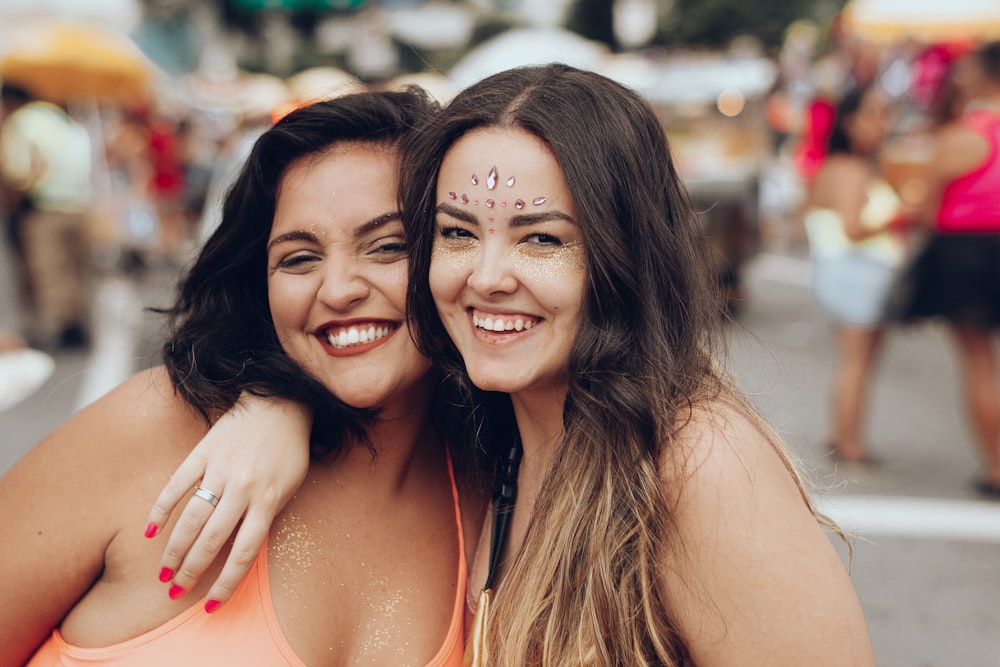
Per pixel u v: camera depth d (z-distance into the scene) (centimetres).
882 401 613
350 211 150
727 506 132
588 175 138
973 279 438
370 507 162
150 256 1008
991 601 344
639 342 142
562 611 141
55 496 146
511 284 142
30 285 739
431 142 147
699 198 784
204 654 141
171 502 138
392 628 157
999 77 439
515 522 166
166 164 1068
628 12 2158
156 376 157
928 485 458
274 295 154
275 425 148
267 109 698
